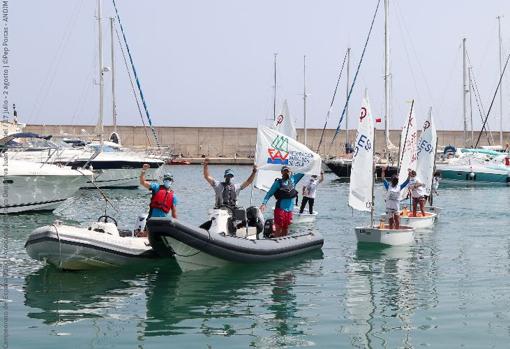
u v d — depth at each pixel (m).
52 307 9.97
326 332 8.70
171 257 13.38
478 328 8.88
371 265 13.66
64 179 22.47
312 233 15.81
